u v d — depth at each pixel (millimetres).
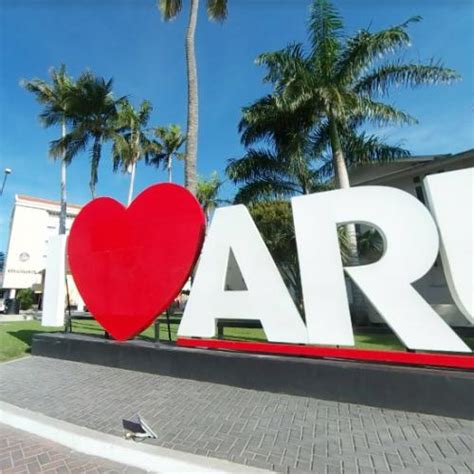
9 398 5336
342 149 13289
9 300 26156
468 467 3211
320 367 5145
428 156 14289
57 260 8711
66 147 20344
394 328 4832
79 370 6930
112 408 4848
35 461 3510
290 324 5508
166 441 3789
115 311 7285
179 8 13836
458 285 4508
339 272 5227
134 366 6848
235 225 6117
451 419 4258
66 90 20312
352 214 5223
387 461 3334
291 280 12102
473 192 4570
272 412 4598
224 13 14062
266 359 5551
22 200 35562
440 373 4449
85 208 8000
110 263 7441
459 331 10758
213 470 3213
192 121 11867
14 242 34531
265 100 13250
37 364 7484
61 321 8453
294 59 12227
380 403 4695
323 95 11586
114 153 21297
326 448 3604
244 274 5941
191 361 6223
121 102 21156
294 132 13055
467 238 4523
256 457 3426
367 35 11727
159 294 6715
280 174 13852
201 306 6312
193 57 12383
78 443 3859
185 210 6605
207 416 4496
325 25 12062
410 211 4910
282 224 11922
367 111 12055
